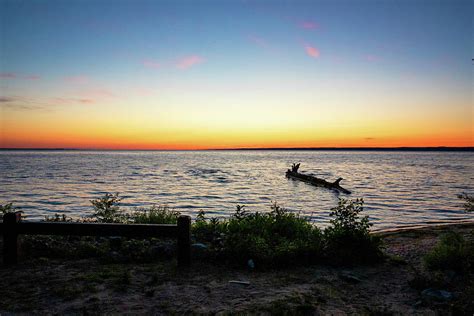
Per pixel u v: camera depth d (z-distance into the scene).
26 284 5.25
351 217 7.49
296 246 6.86
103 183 36.50
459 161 111.94
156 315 4.31
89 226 6.16
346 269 6.43
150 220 9.78
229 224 8.74
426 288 5.38
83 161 101.25
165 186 34.16
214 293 5.06
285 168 72.38
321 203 22.86
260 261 6.49
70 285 5.22
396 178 43.97
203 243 7.50
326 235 7.43
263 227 8.34
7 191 28.73
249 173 55.66
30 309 4.41
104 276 5.64
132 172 55.03
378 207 20.80
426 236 9.77
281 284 5.52
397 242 9.01
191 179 42.94
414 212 19.00
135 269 6.07
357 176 47.91
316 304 4.74
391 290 5.37
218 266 6.35
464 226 11.73
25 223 6.19
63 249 6.93
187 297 4.89
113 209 10.51
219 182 39.16
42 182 36.84
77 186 33.22
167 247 6.98
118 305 4.58
